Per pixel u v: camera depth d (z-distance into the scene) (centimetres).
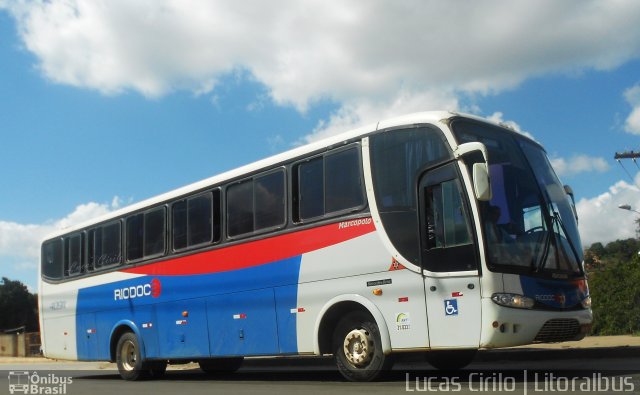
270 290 1055
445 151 859
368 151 940
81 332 1522
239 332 1106
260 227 1097
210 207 1211
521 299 808
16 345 4275
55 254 1661
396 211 892
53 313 1630
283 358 1678
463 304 811
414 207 876
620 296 2009
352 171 959
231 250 1147
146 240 1368
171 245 1295
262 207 1101
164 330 1283
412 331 855
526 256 836
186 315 1229
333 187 982
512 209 860
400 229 884
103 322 1455
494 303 789
